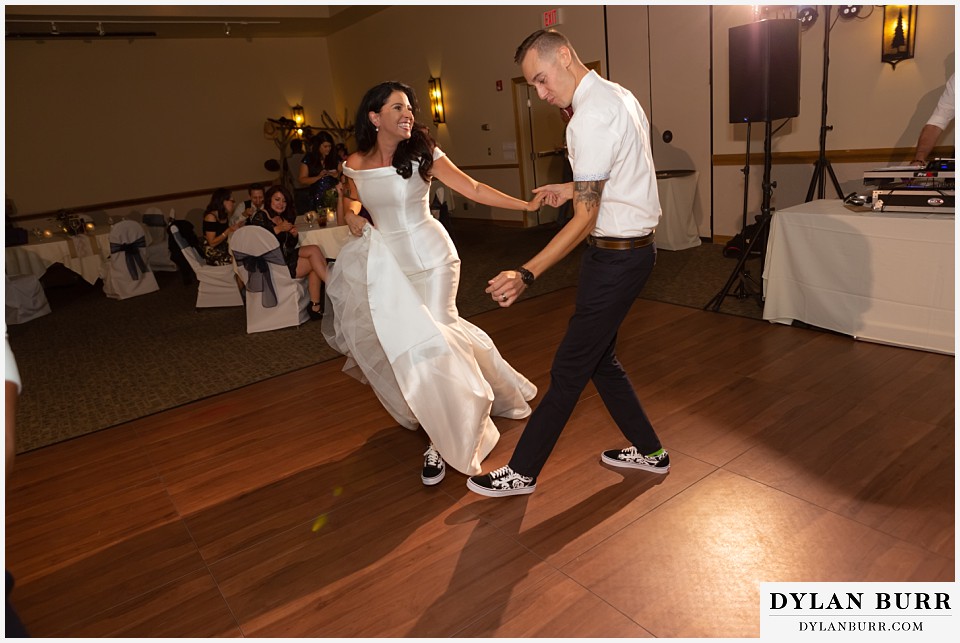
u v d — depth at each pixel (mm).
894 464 2443
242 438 3311
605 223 2127
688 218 6547
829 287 3727
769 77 4262
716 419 2943
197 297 6430
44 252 6836
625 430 2520
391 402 2859
